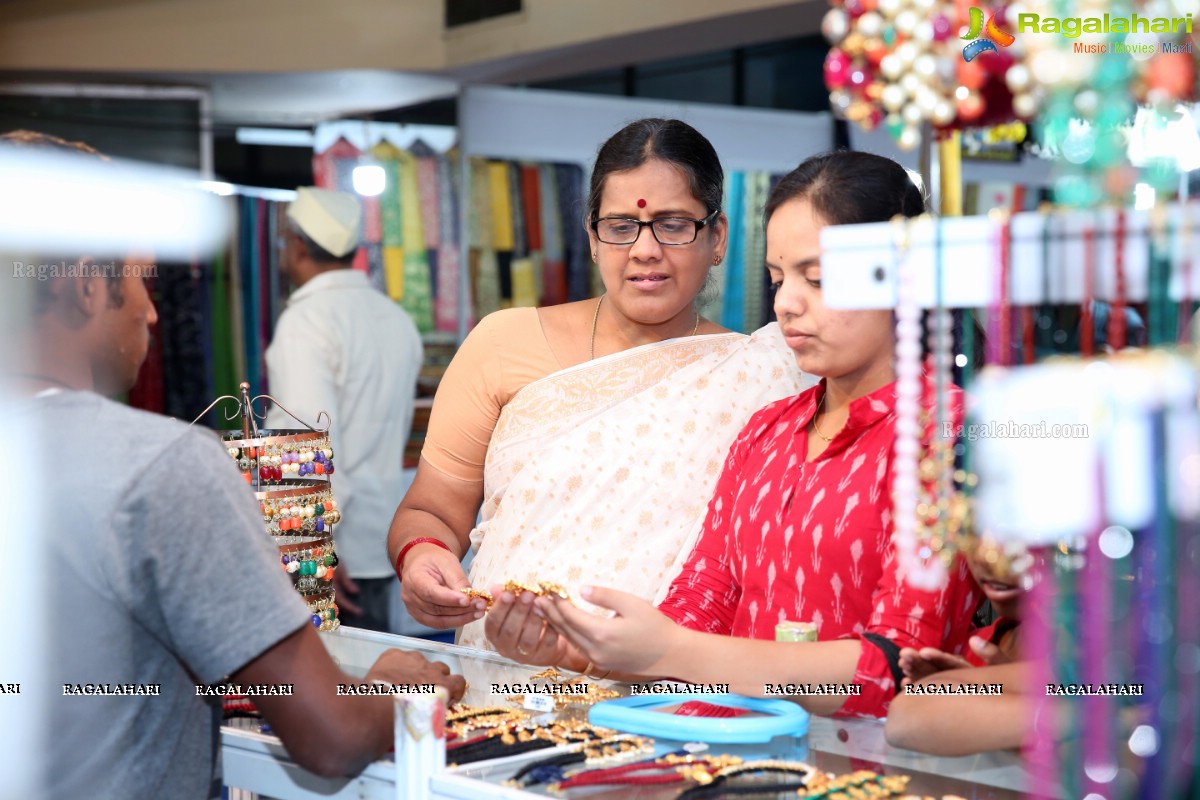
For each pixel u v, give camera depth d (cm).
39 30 488
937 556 111
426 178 463
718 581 164
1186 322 96
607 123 444
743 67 489
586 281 472
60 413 120
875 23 110
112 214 129
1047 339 103
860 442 147
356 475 388
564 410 199
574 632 138
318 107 479
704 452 195
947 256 107
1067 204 100
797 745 126
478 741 129
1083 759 100
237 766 140
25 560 118
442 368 465
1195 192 97
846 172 139
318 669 124
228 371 482
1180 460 96
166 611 118
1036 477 102
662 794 113
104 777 119
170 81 484
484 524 205
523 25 429
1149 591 97
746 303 448
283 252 488
